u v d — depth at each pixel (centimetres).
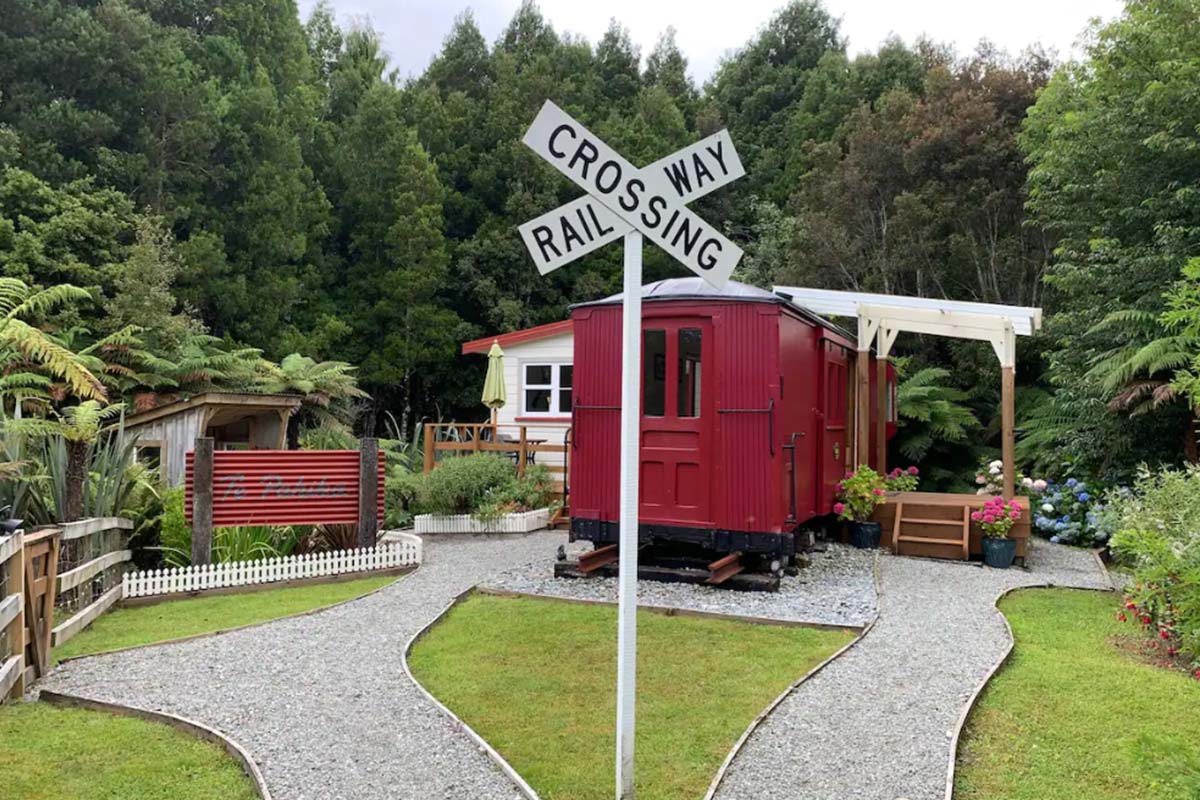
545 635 548
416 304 2678
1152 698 419
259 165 2423
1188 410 1030
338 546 835
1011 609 635
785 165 3064
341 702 416
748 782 319
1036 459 1322
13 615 423
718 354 700
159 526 780
